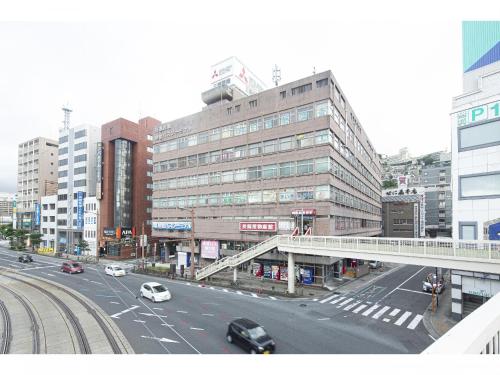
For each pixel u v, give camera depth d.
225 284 29.08
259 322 18.00
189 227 40.88
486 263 15.12
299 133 31.66
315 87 30.89
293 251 24.95
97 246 48.81
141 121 58.94
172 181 44.38
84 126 59.41
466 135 19.17
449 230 76.62
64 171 63.09
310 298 24.23
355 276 33.72
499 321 2.48
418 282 31.23
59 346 14.77
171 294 25.17
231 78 44.72
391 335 16.17
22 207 77.25
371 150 56.06
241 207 35.78
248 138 35.88
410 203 70.25
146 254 54.78
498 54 18.53
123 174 54.06
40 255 56.38
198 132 41.47
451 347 1.94
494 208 17.66
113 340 15.13
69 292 25.89
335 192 31.34
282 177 32.53
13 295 25.00
